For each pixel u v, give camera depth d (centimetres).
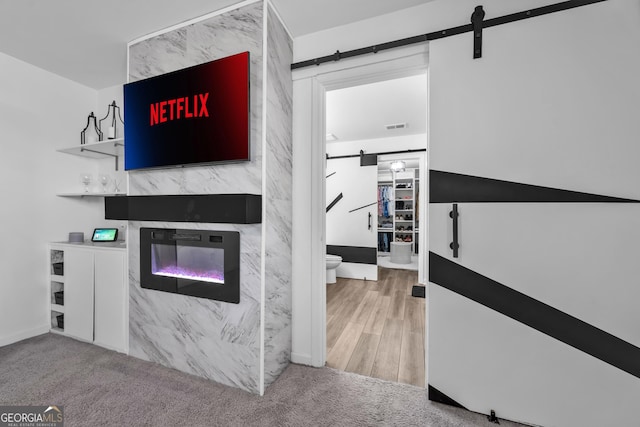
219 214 158
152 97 188
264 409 148
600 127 128
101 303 216
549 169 136
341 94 289
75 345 219
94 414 143
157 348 193
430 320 157
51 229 249
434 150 156
